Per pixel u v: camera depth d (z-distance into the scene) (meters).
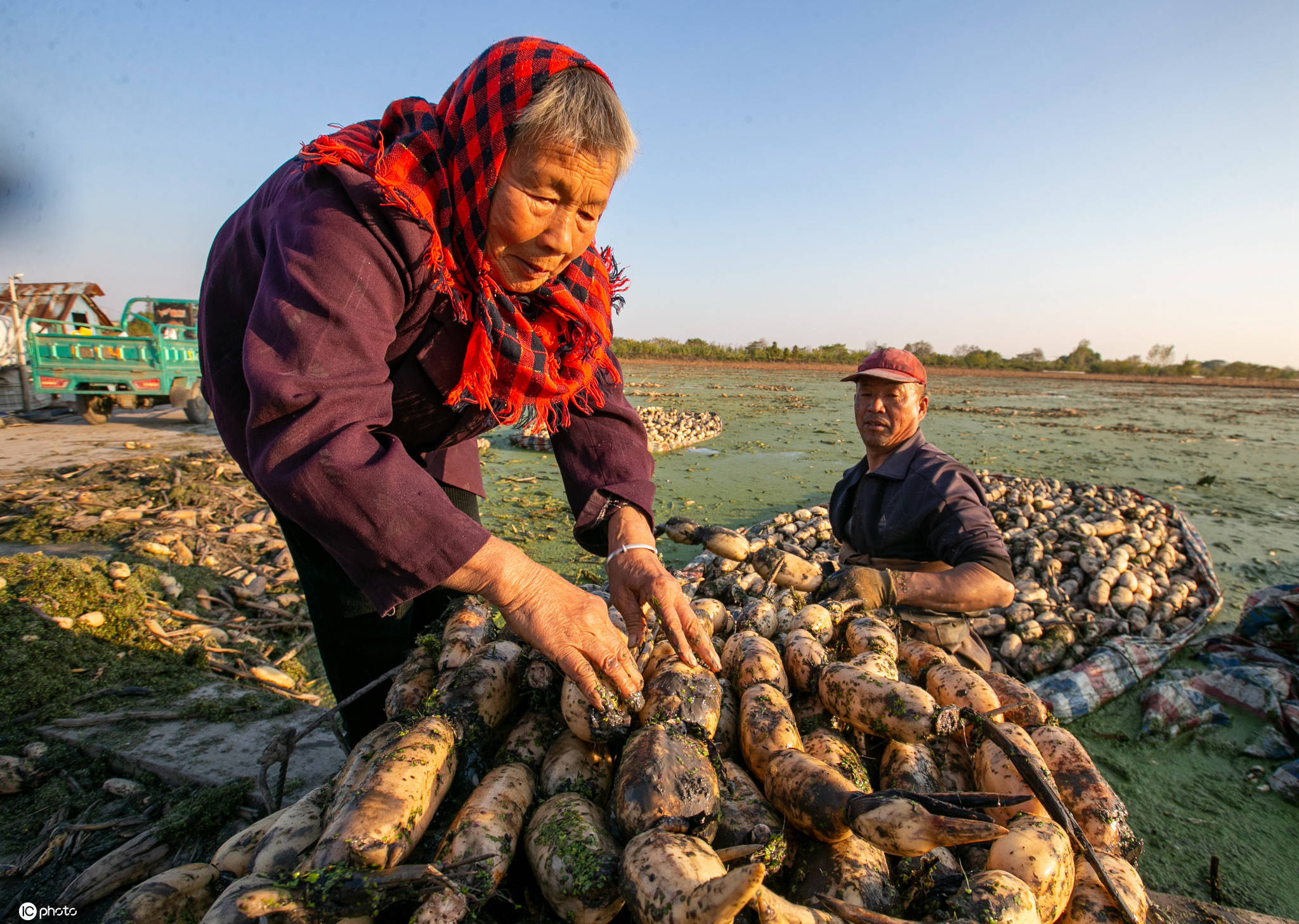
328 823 1.96
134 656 4.44
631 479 2.48
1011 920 1.69
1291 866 3.14
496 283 1.87
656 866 1.65
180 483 8.80
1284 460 15.63
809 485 11.16
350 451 1.51
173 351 15.06
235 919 1.65
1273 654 4.91
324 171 1.69
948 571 3.35
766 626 2.98
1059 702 4.39
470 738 2.17
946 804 1.72
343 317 1.56
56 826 3.00
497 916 1.93
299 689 4.38
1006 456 15.20
